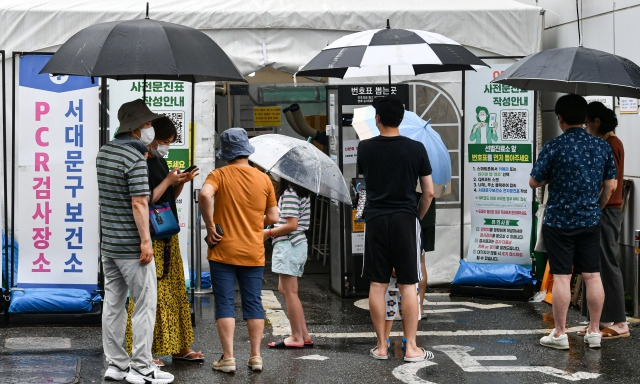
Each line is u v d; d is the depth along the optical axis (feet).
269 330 31.24
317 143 46.65
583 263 28.22
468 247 38.75
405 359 26.40
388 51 26.32
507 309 35.01
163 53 23.09
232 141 25.13
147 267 23.65
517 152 37.58
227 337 25.11
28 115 31.60
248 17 37.76
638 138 33.86
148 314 23.79
